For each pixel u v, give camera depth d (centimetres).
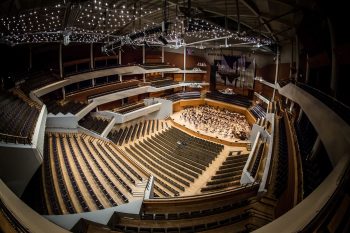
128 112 2473
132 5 1545
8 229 303
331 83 888
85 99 2445
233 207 1048
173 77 3450
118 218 973
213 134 2397
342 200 373
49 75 2105
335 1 800
